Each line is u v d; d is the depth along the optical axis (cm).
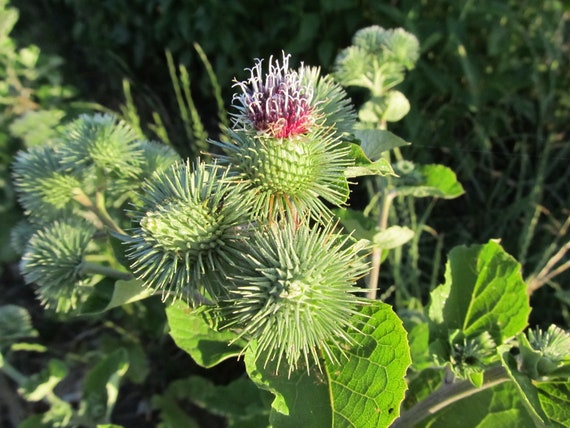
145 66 52
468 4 38
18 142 38
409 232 16
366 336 13
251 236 13
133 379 31
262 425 23
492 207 37
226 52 45
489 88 40
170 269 12
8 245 35
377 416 12
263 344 12
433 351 15
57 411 22
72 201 19
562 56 39
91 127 18
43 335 36
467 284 17
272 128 13
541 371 13
